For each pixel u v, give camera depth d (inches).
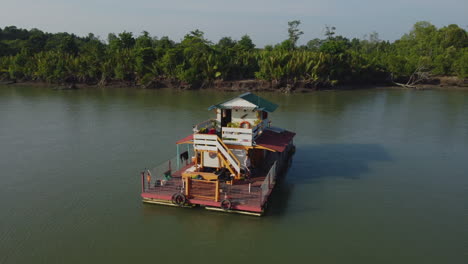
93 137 1621.6
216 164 971.3
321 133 1706.4
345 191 1016.9
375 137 1632.6
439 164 1251.8
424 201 957.2
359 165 1239.5
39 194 995.3
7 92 3501.5
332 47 3900.1
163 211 879.1
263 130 1121.4
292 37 4776.1
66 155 1349.7
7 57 4594.0
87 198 966.4
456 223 840.9
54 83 4210.1
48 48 5236.2
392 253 721.0
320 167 1217.4
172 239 764.6
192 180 876.6
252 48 4953.3
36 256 705.0
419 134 1690.5
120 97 3122.5
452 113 2265.0
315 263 687.7
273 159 1126.4
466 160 1295.5
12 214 879.1
